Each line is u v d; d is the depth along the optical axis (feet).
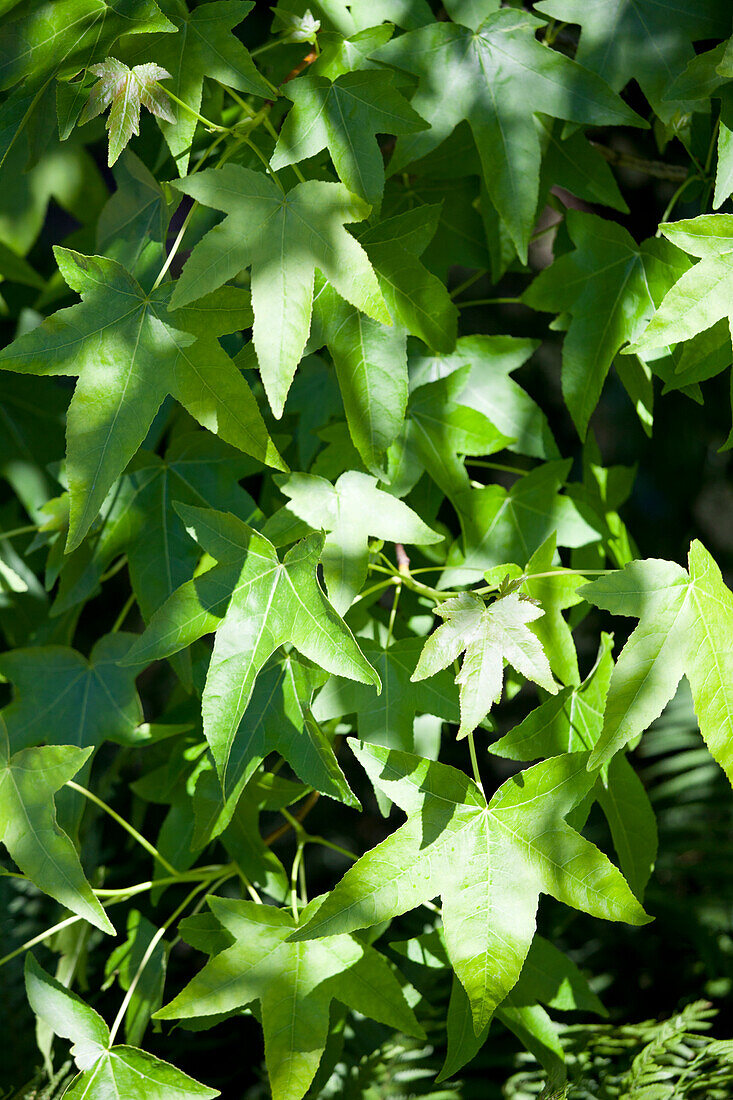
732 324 3.89
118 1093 3.96
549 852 3.87
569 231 4.14
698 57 3.97
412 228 4.00
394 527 3.98
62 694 4.24
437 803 3.87
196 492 4.25
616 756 4.14
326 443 4.34
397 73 4.12
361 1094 4.35
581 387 4.17
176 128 3.98
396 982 3.99
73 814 4.21
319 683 3.98
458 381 4.25
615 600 3.84
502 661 3.79
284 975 3.98
